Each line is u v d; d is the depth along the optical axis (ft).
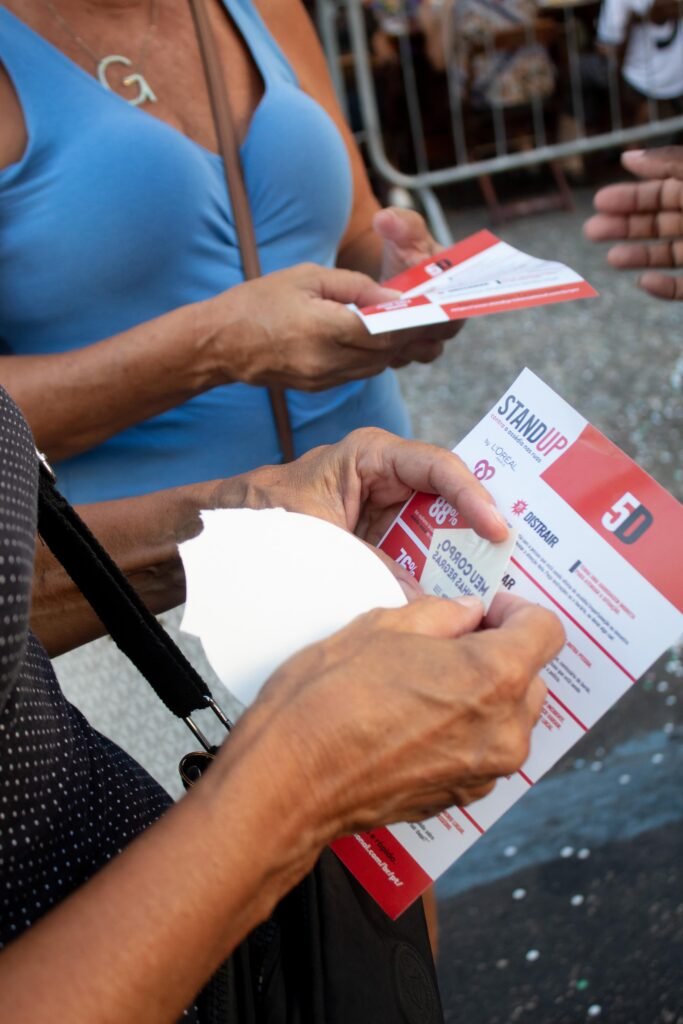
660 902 6.96
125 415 4.79
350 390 5.60
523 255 5.10
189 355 4.69
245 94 5.20
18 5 4.67
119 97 4.75
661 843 7.37
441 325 4.96
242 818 2.21
